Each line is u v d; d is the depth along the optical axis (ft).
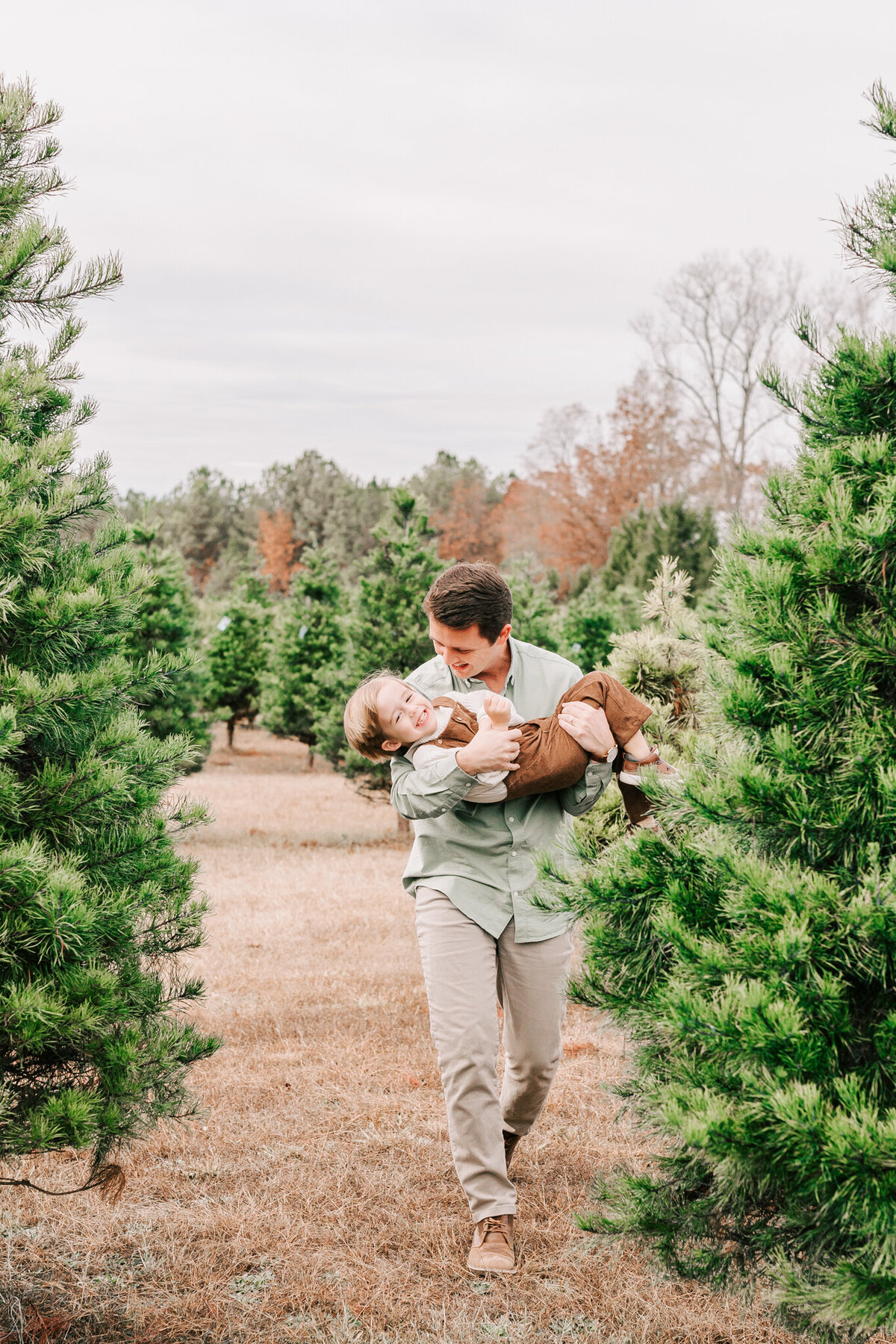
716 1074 5.97
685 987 5.97
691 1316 8.53
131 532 10.18
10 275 9.07
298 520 253.85
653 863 6.78
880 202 7.00
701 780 6.80
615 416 151.23
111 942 8.59
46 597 8.54
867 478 6.40
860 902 5.55
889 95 6.93
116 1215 10.36
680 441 144.05
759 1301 8.62
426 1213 10.40
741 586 6.71
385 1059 15.15
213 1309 8.66
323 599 65.77
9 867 7.33
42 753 8.76
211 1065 14.79
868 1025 5.87
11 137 9.55
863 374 6.56
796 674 6.28
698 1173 6.74
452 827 9.62
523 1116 10.44
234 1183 11.12
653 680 16.87
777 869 6.16
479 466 246.88
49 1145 7.52
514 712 9.46
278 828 42.78
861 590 6.38
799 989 5.60
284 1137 12.31
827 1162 5.12
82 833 8.46
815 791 6.08
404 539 41.24
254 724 79.82
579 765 8.76
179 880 9.37
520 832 9.55
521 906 9.46
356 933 23.70
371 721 9.20
